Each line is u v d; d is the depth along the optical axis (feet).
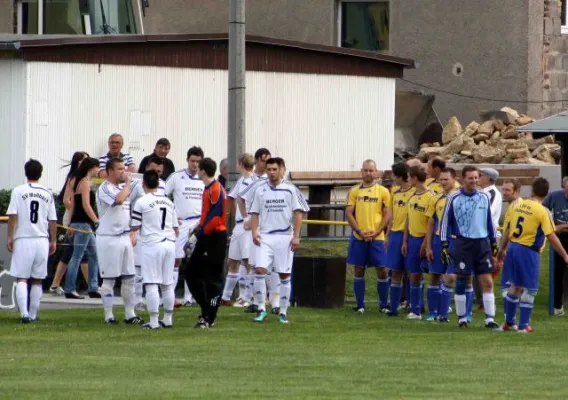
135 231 155.74
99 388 110.63
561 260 178.40
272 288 170.50
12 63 221.46
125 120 233.96
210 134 247.29
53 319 163.43
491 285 160.04
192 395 107.14
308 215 244.63
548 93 337.52
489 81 339.16
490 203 160.97
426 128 324.60
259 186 161.99
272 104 258.78
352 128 273.95
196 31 382.22
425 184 173.06
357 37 361.30
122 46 232.94
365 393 109.40
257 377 118.32
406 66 282.15
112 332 151.12
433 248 167.84
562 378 119.65
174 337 147.02
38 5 317.01
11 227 159.63
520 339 149.28
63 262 188.85
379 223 176.14
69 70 225.35
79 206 185.78
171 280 155.63
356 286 178.91
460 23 342.03
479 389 112.47
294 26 367.45
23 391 108.68
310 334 151.43
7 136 222.07
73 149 226.38
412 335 151.94
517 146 301.43
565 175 191.72
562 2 343.05
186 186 177.17
